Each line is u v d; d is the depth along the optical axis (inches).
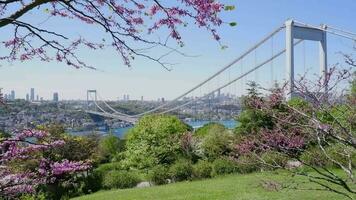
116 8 157.6
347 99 219.5
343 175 467.8
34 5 134.0
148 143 999.0
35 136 279.3
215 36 152.9
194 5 148.5
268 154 249.0
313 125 212.1
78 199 715.4
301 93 209.6
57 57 171.6
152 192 701.3
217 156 925.8
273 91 221.0
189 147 1016.9
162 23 158.2
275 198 523.8
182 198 607.8
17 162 337.4
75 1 155.0
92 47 169.6
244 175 789.2
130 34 159.5
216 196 594.2
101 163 1275.8
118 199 657.0
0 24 131.0
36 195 561.9
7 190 310.7
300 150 221.1
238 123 925.2
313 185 519.8
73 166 377.1
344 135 207.8
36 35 153.8
